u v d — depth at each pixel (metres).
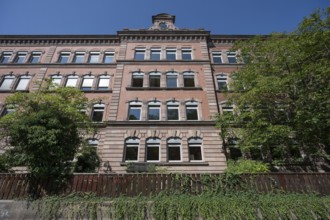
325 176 10.41
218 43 23.97
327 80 12.42
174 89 19.41
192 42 23.39
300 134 12.95
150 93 19.12
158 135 16.77
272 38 15.54
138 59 22.02
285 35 14.91
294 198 9.34
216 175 10.49
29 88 20.14
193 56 22.25
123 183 10.22
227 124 15.28
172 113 18.38
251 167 12.19
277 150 14.04
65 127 10.59
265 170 12.41
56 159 10.27
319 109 11.98
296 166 15.24
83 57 23.25
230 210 8.83
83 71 21.58
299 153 15.84
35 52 23.44
